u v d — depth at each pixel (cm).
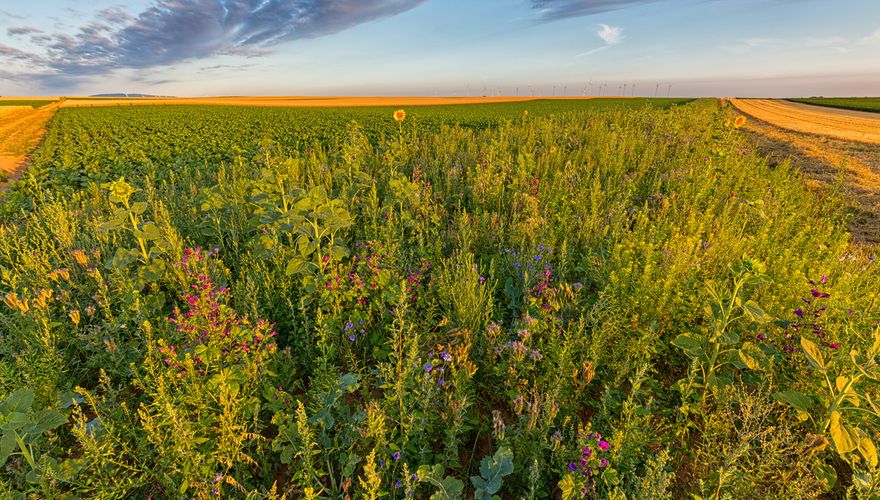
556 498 261
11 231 591
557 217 586
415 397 284
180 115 4297
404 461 266
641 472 261
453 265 434
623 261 412
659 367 361
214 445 264
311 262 423
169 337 336
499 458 251
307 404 326
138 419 296
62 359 330
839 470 274
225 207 613
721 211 664
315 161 866
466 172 854
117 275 416
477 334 361
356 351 380
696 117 2042
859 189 912
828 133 1984
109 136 2362
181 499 234
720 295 317
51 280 446
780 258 430
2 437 222
